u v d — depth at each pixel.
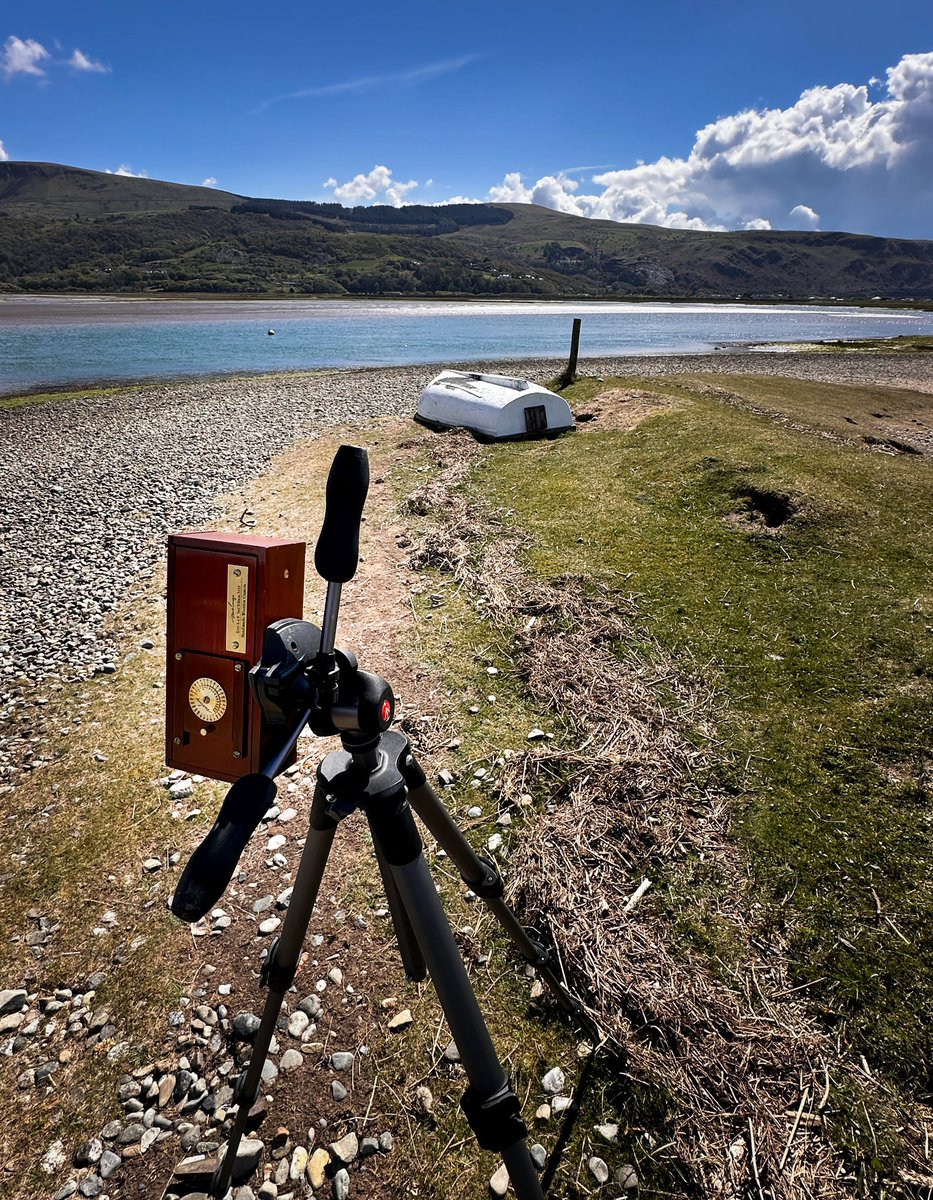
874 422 16.17
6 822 4.12
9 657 6.07
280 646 1.63
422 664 5.44
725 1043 2.70
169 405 19.19
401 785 1.64
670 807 3.85
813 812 3.69
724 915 3.23
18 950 3.31
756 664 4.96
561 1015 2.88
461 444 12.02
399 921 2.64
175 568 2.06
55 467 12.36
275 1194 2.38
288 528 8.60
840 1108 2.49
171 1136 2.56
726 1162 2.37
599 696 4.84
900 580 5.79
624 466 9.36
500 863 3.62
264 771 1.58
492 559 7.01
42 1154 2.52
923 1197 2.24
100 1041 2.90
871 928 3.07
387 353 36.62
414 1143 2.49
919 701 4.32
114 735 4.93
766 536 6.80
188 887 1.31
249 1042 2.86
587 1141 2.47
